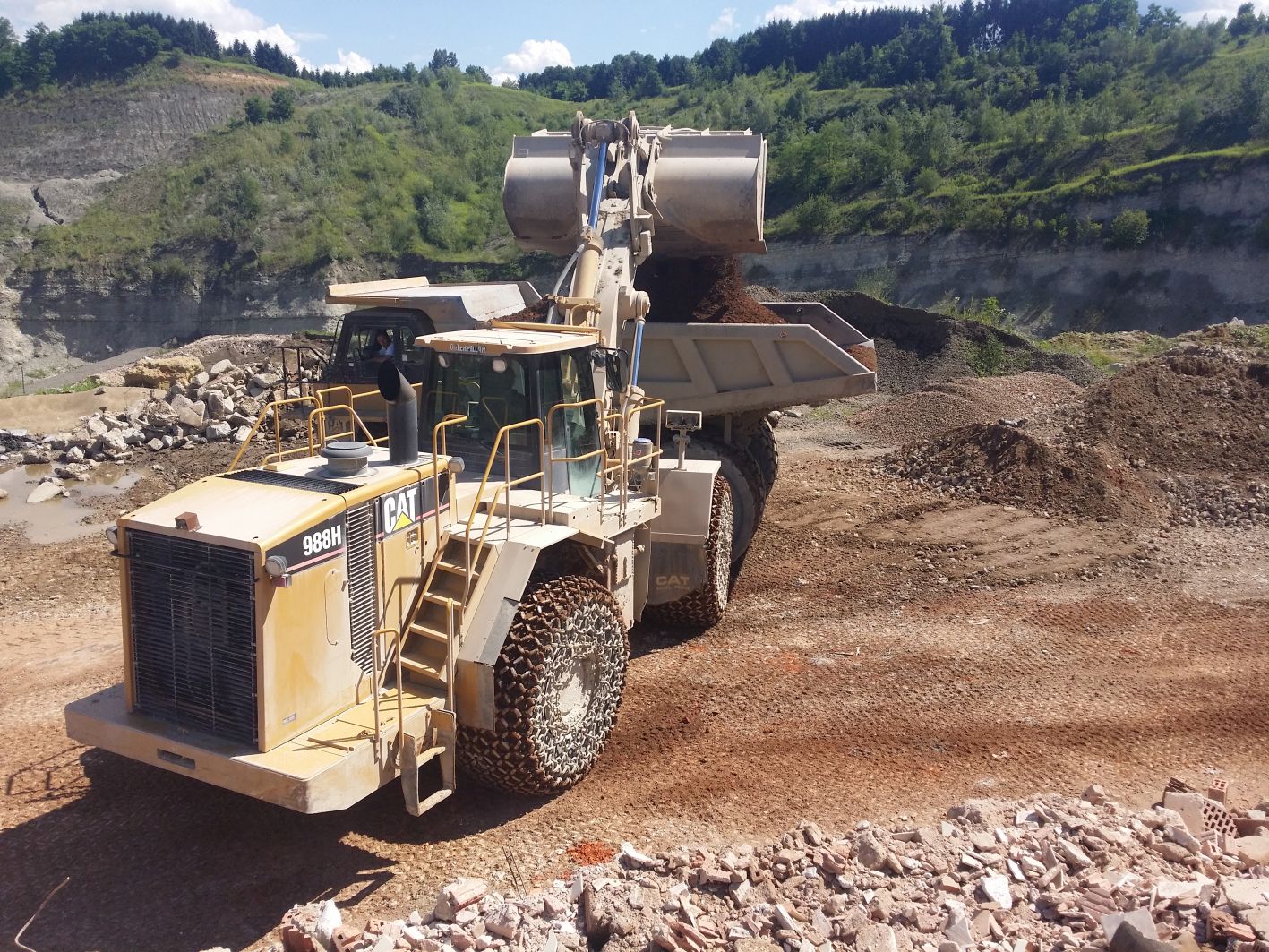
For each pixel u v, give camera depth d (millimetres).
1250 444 13078
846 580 10469
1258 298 51969
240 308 69438
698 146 10211
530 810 6223
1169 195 56562
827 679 8102
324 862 5711
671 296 10992
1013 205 60688
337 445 5898
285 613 5125
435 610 6016
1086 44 103875
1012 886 4992
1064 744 6945
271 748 5129
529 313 10875
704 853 5344
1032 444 12977
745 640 9000
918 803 6168
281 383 13992
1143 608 9398
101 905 5375
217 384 18656
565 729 6301
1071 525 11648
